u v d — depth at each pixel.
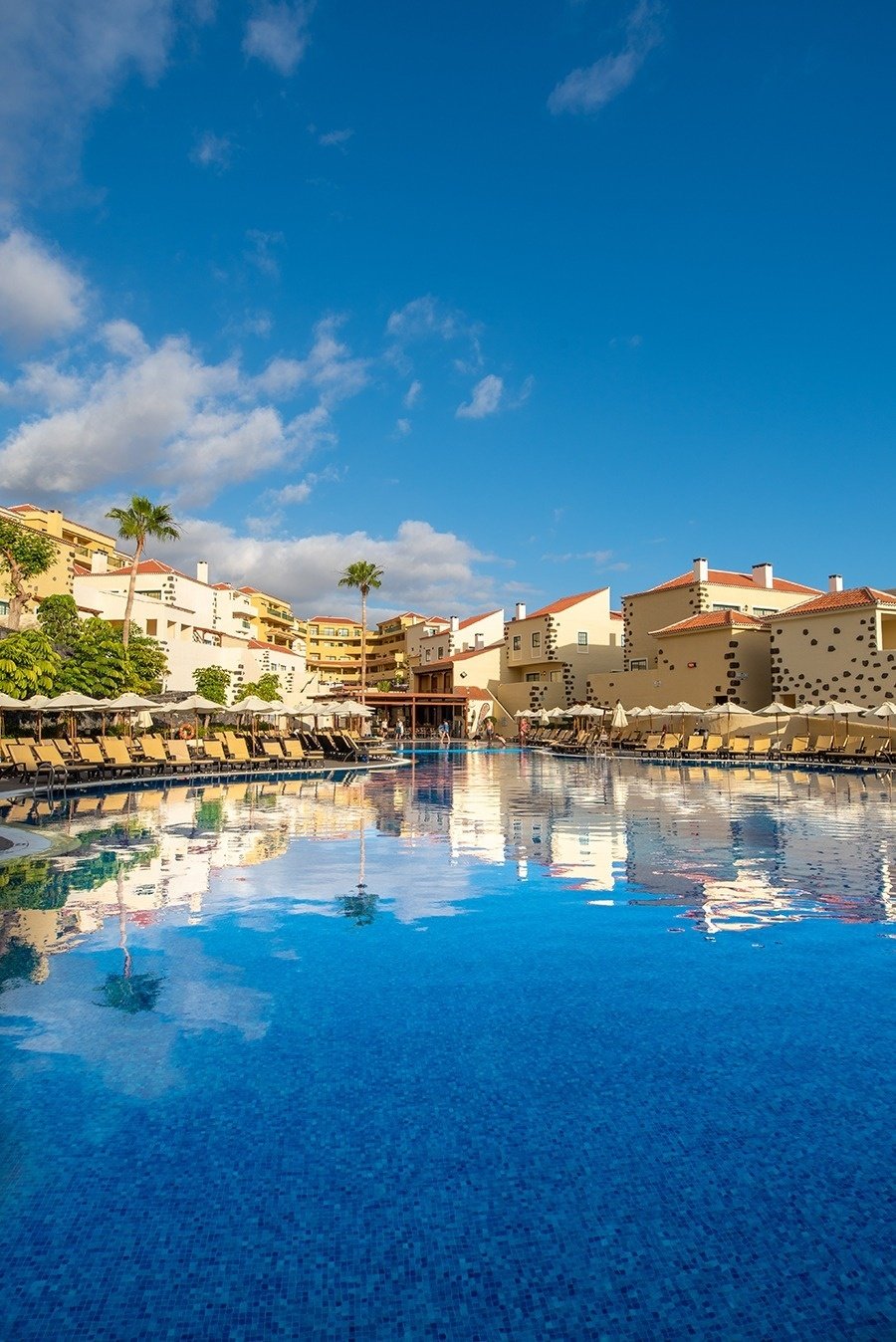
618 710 39.09
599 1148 3.58
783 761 31.75
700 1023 4.94
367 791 20.11
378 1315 2.63
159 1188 3.29
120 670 32.44
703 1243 2.97
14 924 7.07
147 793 18.91
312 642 111.69
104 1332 2.55
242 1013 5.08
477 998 5.38
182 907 7.71
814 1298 2.72
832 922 7.24
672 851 10.91
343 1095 4.04
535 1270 2.83
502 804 16.92
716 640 39.72
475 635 70.19
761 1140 3.64
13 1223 3.07
